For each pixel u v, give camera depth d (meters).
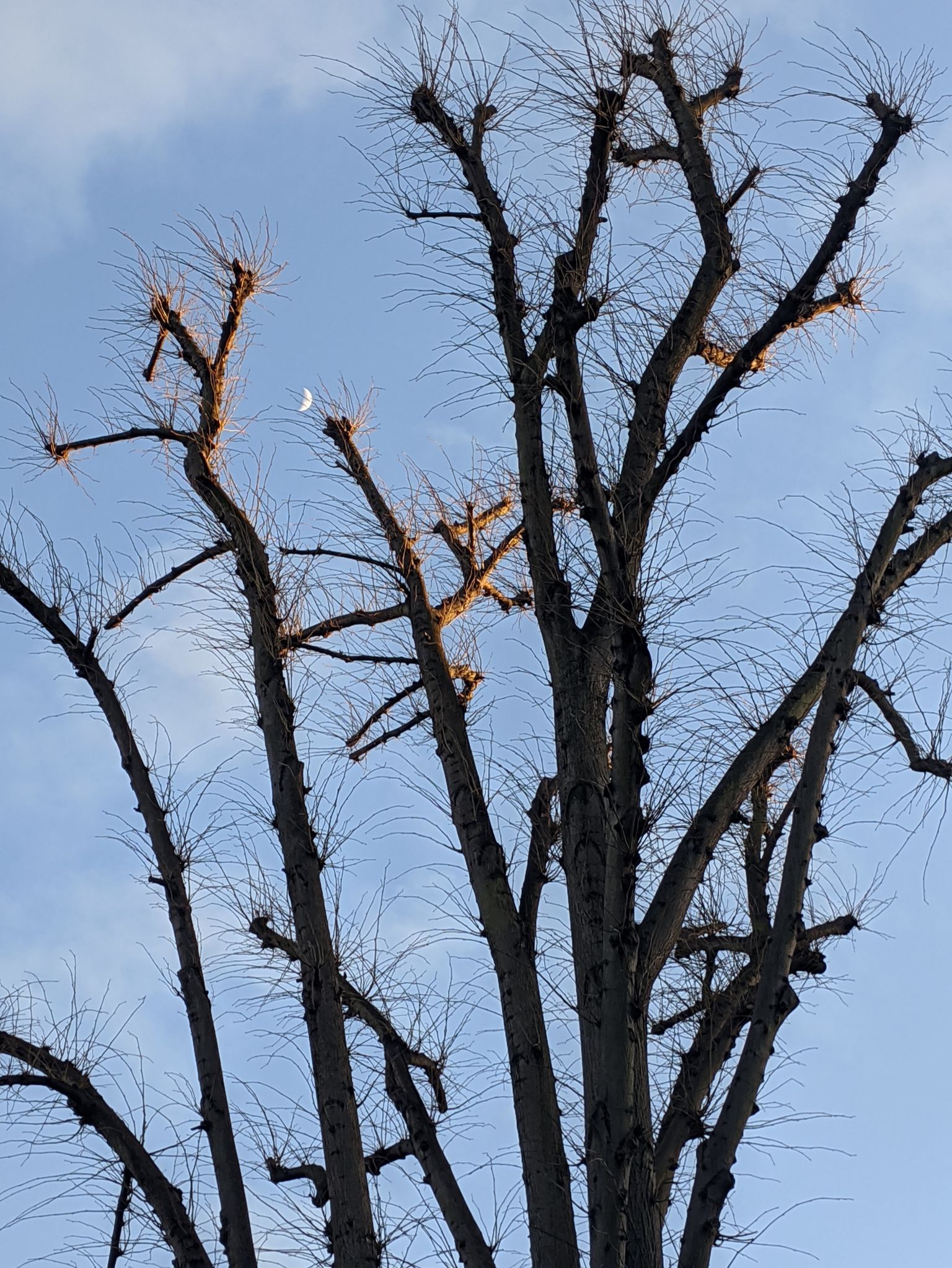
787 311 11.16
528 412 11.40
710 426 10.91
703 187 11.73
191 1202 10.65
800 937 9.73
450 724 11.73
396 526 13.03
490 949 10.74
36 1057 10.82
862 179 11.37
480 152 12.22
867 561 10.43
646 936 9.61
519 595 13.13
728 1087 9.12
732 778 9.98
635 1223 8.76
